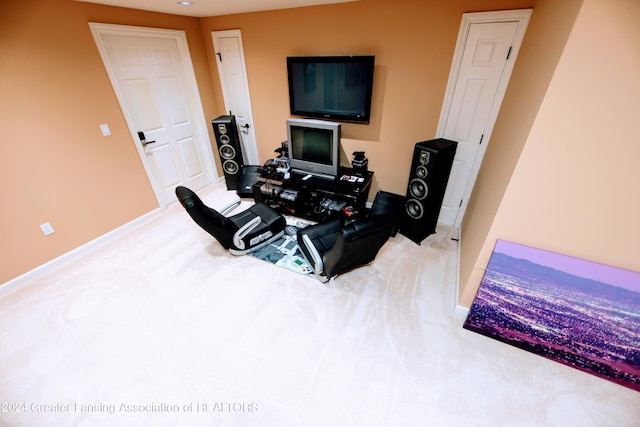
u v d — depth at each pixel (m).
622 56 1.08
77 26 2.40
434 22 2.36
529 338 1.80
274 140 3.91
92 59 2.56
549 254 1.56
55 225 2.58
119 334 1.96
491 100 2.41
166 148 3.50
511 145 1.68
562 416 1.49
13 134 2.20
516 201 1.53
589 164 1.30
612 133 1.20
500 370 1.71
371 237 1.92
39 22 2.18
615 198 1.31
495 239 1.70
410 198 2.74
